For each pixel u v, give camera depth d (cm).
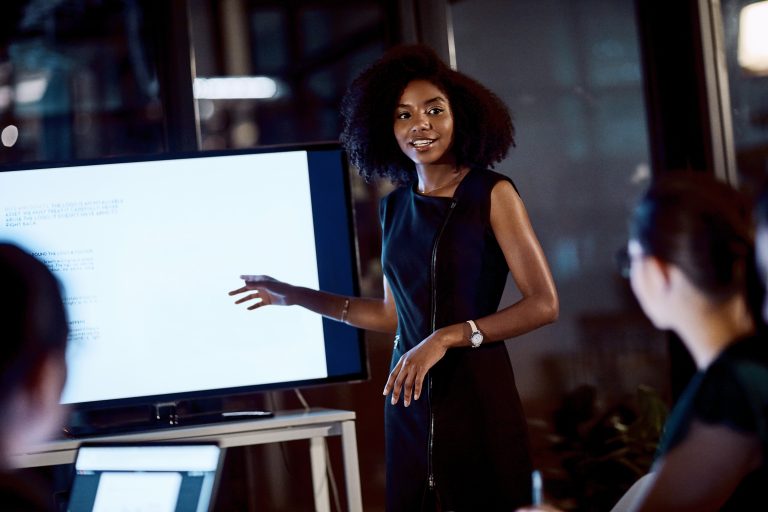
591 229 358
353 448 272
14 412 89
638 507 125
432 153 225
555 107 357
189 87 321
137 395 281
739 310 128
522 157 353
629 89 364
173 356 283
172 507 192
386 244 234
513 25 354
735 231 127
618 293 359
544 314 213
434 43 343
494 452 214
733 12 370
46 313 89
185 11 321
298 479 323
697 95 364
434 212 223
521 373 347
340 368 291
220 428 265
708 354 128
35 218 280
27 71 320
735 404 121
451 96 231
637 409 356
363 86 240
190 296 285
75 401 278
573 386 352
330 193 294
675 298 129
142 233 284
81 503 199
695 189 131
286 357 288
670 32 366
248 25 333
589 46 361
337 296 263
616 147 362
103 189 283
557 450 348
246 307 288
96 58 325
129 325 282
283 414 287
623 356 357
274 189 292
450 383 217
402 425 225
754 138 371
